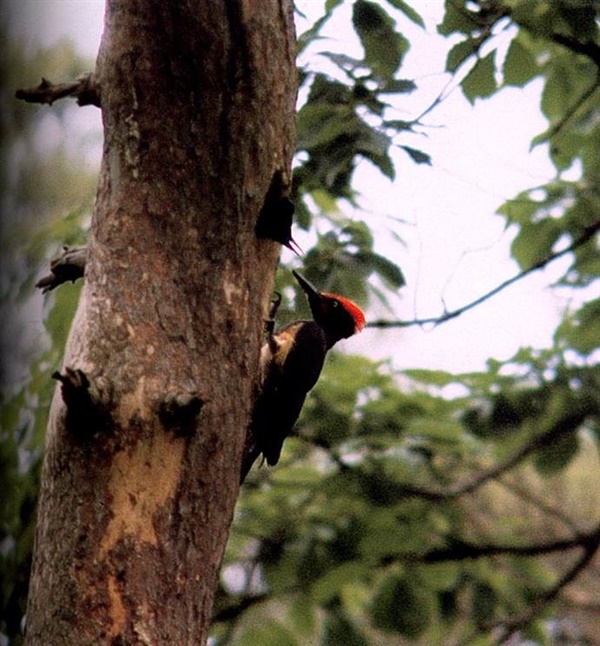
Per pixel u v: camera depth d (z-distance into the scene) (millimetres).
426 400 15031
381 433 14797
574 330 14984
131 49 7422
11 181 10414
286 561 14859
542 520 17828
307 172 10367
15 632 11227
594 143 13328
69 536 6762
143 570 6809
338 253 11453
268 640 14688
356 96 10289
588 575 18047
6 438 11102
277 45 7719
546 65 12961
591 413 14711
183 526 6988
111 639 6688
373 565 14875
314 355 10797
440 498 15234
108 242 7375
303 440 14688
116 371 7027
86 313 7250
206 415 7207
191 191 7426
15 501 11172
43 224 10758
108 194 7480
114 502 6809
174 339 7227
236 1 7398
